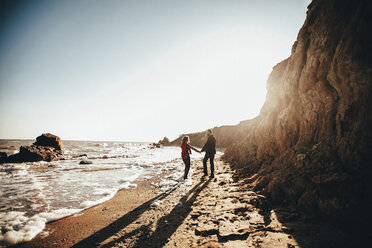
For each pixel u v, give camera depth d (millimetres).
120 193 6188
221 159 14320
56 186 7289
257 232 2924
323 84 4516
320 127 4531
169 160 16859
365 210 2643
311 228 2816
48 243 3092
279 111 7648
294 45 7281
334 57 3973
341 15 4254
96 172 10547
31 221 3896
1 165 13484
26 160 15883
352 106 3438
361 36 3352
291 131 6039
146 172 10422
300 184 3916
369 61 3201
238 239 2816
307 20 5926
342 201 2922
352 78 3418
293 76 6262
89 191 6516
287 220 3145
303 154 4297
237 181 6508
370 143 3002
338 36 4281
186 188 6340
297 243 2492
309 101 5102
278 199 4055
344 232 2604
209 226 3344
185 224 3600
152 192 6180
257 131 9227
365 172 2902
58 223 3881
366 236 2410
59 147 20766
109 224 3785
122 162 15516
